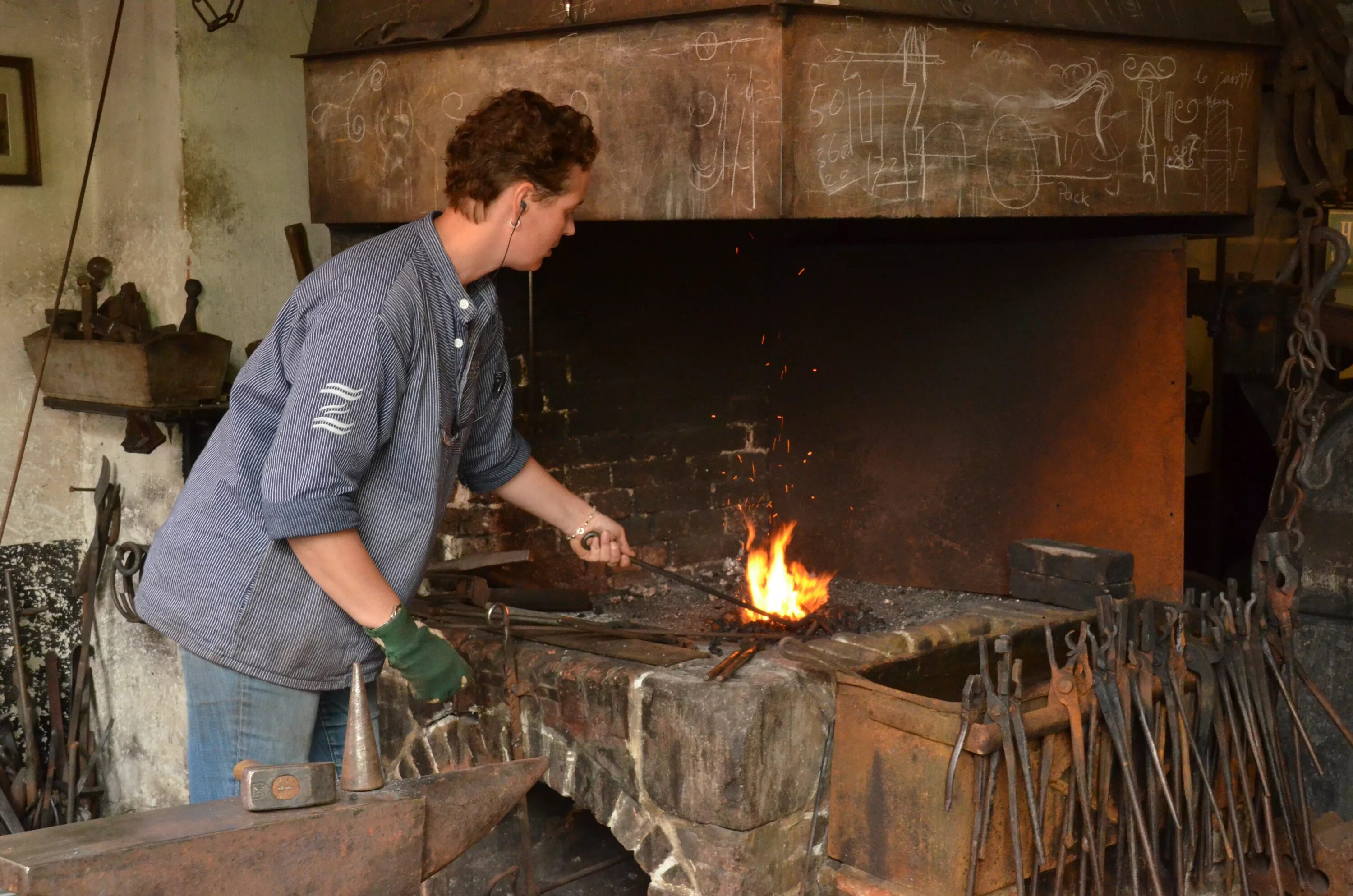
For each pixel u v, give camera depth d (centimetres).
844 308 358
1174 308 297
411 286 193
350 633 205
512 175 195
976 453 335
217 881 130
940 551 342
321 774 139
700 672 251
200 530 201
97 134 338
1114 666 229
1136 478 307
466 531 320
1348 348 305
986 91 250
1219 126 293
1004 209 256
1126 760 224
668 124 239
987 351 330
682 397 361
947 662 277
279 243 348
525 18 260
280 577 198
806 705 243
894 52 236
